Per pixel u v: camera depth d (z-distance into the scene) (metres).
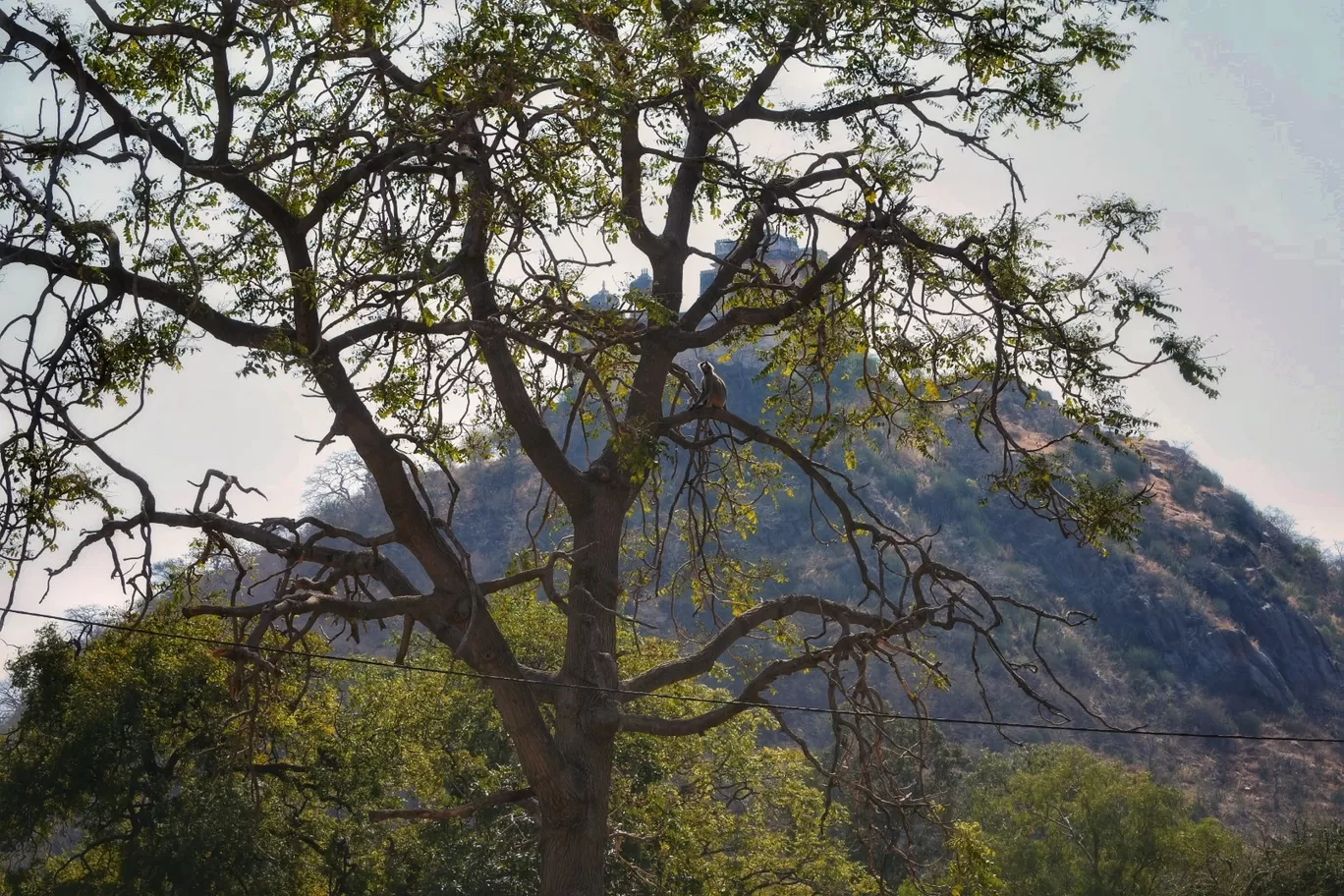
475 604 15.91
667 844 27.78
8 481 13.34
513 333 15.84
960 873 18.11
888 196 18.48
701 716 17.67
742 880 29.20
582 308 17.03
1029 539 125.88
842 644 17.83
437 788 31.06
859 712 17.73
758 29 18.52
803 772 32.72
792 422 20.97
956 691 103.31
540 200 16.36
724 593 21.00
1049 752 58.31
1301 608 140.50
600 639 17.62
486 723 31.28
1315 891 39.88
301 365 15.16
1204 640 124.38
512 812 29.52
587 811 17.03
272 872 26.25
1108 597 125.12
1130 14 18.61
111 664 26.41
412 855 29.33
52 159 13.80
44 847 29.69
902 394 20.41
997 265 18.25
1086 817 51.72
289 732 28.00
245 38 16.17
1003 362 18.02
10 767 26.58
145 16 16.20
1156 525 142.38
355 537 16.58
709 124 19.69
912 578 17.69
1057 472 17.84
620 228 18.81
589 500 18.16
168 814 26.30
